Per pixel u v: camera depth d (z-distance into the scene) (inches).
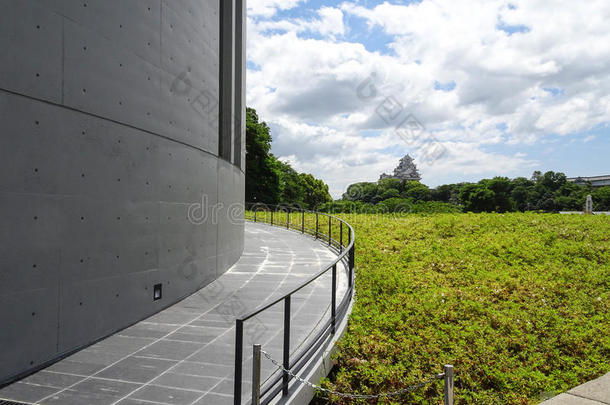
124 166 180.4
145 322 187.8
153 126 201.8
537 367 160.1
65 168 149.0
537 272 275.1
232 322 186.9
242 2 374.9
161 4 208.1
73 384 122.7
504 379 145.0
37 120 137.3
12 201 129.1
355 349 157.8
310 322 180.9
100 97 165.6
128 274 182.9
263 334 166.6
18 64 130.4
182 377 127.3
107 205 170.1
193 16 244.8
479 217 475.2
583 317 202.7
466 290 243.1
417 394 134.7
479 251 333.7
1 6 125.1
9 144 128.0
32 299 135.6
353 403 129.7
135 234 187.9
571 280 255.6
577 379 147.6
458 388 143.9
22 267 132.4
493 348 167.2
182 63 230.8
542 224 409.7
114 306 173.8
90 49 160.1
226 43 327.3
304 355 133.6
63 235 148.2
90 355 147.0
